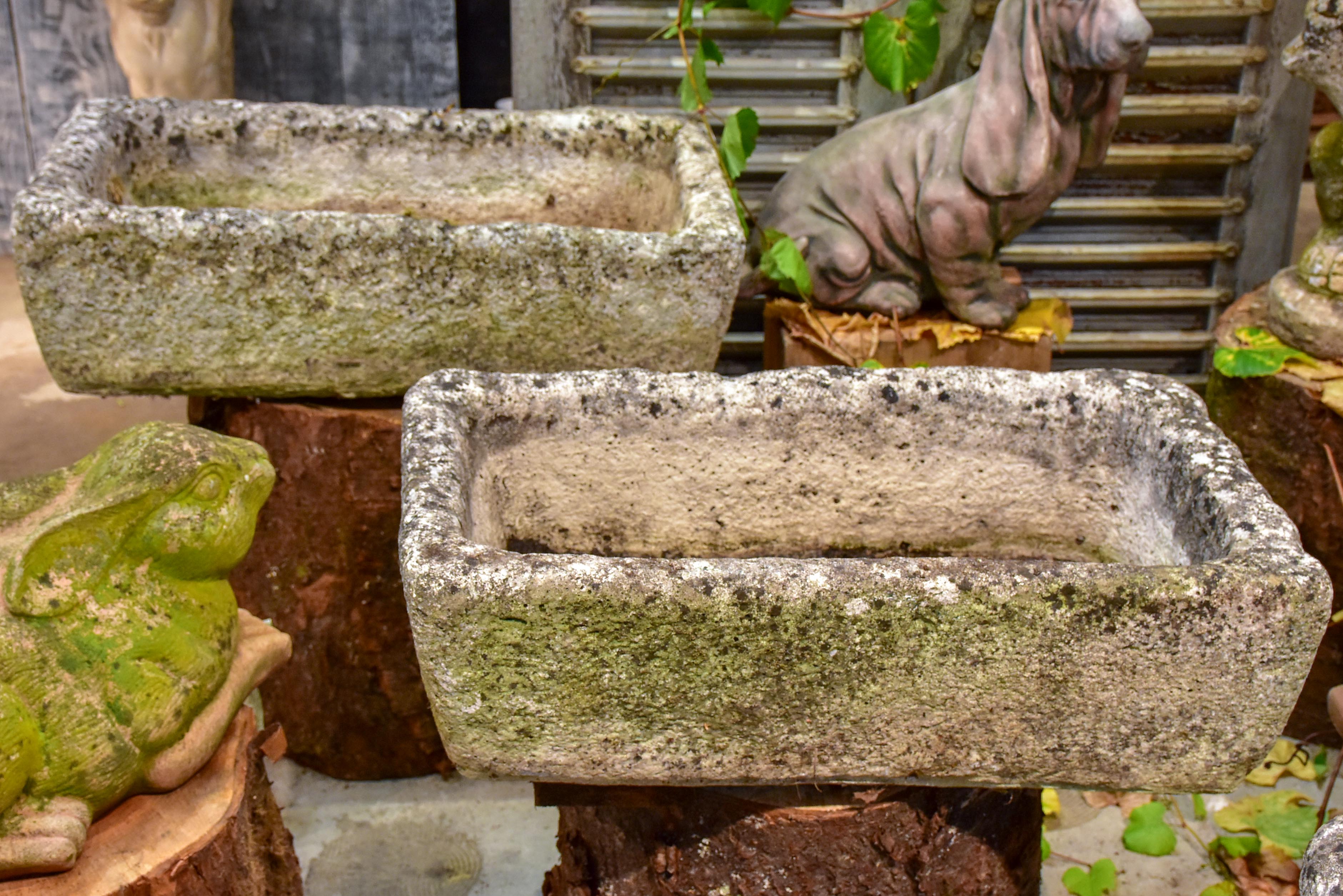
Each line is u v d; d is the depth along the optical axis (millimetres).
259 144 2379
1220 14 2561
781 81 2686
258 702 2467
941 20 2619
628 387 1678
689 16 2453
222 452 1567
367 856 2127
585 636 1273
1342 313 2193
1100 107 2270
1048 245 2768
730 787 1566
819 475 1729
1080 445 1677
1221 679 1292
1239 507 1397
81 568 1470
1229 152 2678
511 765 1371
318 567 2150
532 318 1976
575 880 1780
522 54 2635
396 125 2402
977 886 1663
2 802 1364
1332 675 2287
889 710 1327
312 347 1978
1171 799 2209
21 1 3482
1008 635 1271
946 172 2324
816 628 1270
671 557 1774
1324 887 1028
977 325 2455
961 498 1737
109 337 1938
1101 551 1709
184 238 1870
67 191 1916
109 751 1438
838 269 2436
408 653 2199
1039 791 1720
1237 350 2271
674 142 2393
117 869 1451
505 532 1700
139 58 2975
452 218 2461
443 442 1515
